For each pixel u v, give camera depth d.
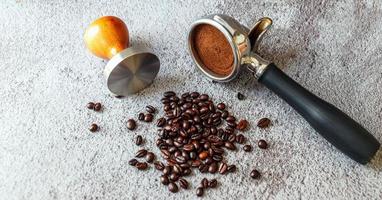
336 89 0.45
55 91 0.46
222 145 0.42
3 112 0.45
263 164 0.41
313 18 0.49
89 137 0.43
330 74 0.45
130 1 0.51
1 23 0.50
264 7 0.50
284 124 0.43
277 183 0.41
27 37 0.49
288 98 0.41
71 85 0.46
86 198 0.41
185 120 0.42
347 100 0.44
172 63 0.47
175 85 0.46
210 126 0.42
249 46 0.40
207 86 0.46
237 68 0.41
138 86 0.45
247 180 0.41
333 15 0.49
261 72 0.41
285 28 0.48
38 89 0.46
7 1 0.51
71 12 0.50
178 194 0.40
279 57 0.47
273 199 0.40
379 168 0.40
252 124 0.43
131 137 0.43
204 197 0.40
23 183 0.41
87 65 0.47
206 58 0.44
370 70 0.45
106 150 0.43
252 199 0.40
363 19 0.48
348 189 0.40
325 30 0.48
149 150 0.42
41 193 0.41
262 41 0.48
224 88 0.45
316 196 0.40
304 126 0.43
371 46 0.47
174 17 0.50
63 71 0.47
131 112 0.44
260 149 0.42
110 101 0.45
